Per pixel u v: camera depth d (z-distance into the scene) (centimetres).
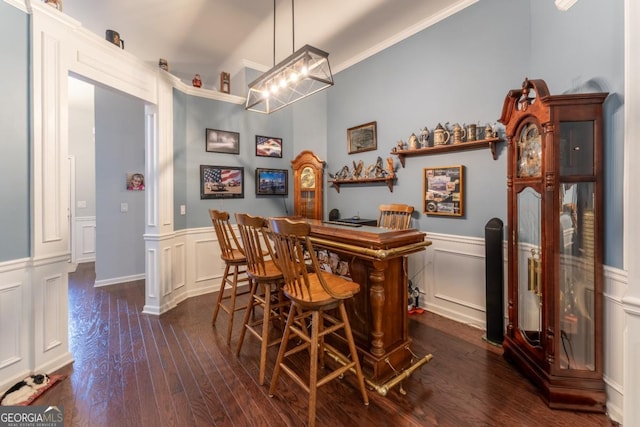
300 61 252
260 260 213
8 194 188
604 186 170
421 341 250
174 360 221
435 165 311
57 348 211
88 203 584
